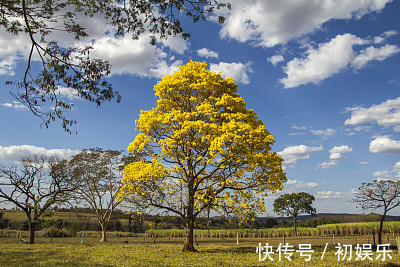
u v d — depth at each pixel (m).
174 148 19.06
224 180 18.36
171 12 11.03
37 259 15.26
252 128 17.88
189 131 18.69
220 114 19.25
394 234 42.78
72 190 30.28
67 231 45.53
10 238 35.62
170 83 19.64
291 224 67.69
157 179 19.31
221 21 11.01
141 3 10.81
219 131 17.34
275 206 52.53
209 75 19.58
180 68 20.45
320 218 65.38
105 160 39.34
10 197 25.97
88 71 10.80
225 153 17.27
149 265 13.52
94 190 38.69
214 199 18.44
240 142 16.67
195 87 19.27
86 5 10.92
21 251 19.03
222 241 37.78
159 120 18.98
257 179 18.19
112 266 13.22
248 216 18.81
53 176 28.83
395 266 14.33
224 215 18.84
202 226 22.16
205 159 18.39
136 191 19.48
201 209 18.86
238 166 18.31
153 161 19.16
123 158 39.44
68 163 31.77
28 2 10.37
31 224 27.50
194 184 20.12
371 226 45.00
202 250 21.42
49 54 10.17
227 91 20.11
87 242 33.22
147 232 54.06
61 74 10.59
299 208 50.19
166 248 23.33
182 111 20.50
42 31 10.86
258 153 17.34
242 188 18.38
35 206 23.27
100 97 11.27
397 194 22.31
